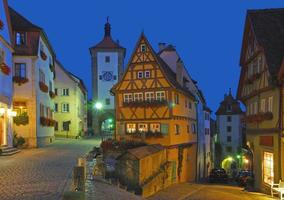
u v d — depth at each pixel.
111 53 63.69
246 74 31.17
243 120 36.88
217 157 75.00
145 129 34.06
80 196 12.24
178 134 36.00
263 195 23.91
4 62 26.64
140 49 34.66
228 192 26.66
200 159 48.06
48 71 39.19
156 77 34.03
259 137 26.94
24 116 31.14
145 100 34.25
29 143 31.19
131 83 34.75
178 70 39.03
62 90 54.09
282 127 22.17
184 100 39.00
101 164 21.17
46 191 13.35
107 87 63.47
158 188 28.11
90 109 73.88
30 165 19.78
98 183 18.22
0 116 26.58
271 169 24.20
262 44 25.12
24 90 31.55
